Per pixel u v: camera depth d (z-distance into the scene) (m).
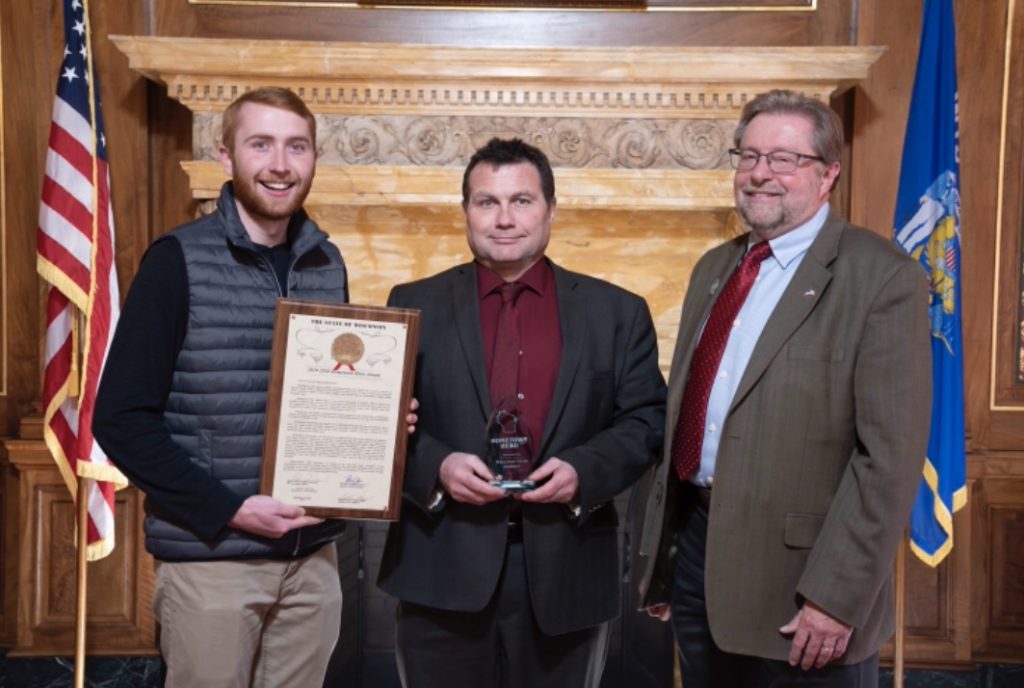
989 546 4.13
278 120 2.23
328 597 2.39
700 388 2.26
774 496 2.09
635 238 4.00
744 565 2.11
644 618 3.80
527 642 2.30
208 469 2.18
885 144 4.03
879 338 2.01
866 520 1.97
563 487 2.19
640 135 3.81
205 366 2.19
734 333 2.22
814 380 2.07
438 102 3.77
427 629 2.32
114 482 3.55
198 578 2.20
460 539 2.27
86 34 3.54
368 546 3.85
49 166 3.45
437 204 3.82
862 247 2.11
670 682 3.82
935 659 4.05
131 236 4.05
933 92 3.56
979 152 4.04
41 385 4.12
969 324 4.10
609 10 3.95
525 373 2.34
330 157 3.82
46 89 4.04
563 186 3.77
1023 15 3.99
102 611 4.07
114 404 2.09
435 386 2.35
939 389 3.48
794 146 2.13
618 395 2.42
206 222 2.27
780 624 2.08
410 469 2.30
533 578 2.25
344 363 2.20
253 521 2.14
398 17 3.96
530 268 2.40
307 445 2.19
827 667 2.09
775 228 2.18
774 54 3.64
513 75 3.69
